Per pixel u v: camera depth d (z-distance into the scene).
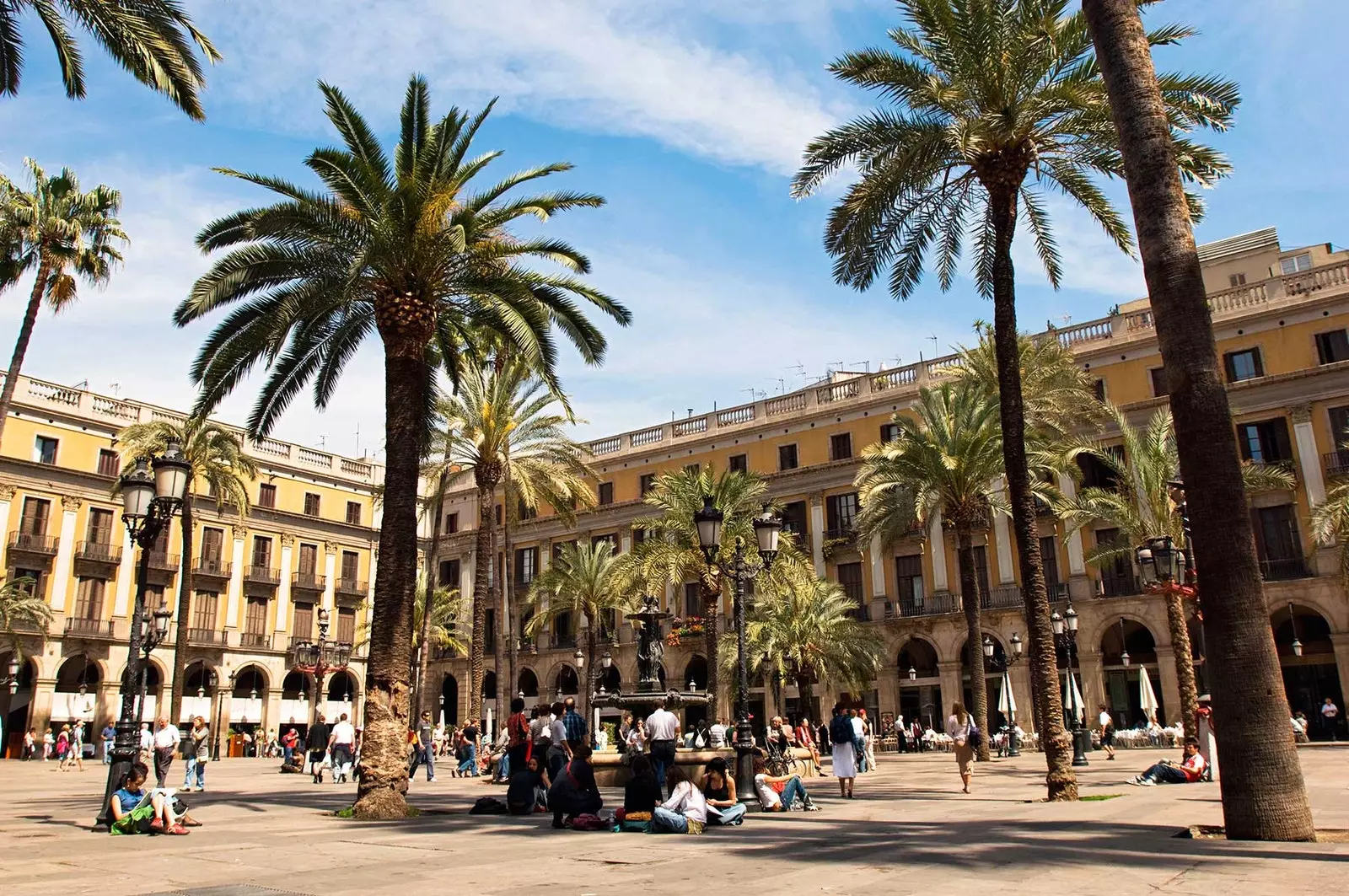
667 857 8.38
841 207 18.44
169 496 12.97
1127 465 34.81
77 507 43.47
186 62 13.65
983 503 30.80
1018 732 32.81
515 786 13.57
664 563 30.69
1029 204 20.34
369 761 13.52
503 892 6.50
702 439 49.50
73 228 27.47
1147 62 10.13
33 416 42.72
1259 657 8.74
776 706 42.94
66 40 13.59
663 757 14.01
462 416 29.44
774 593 33.81
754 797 13.54
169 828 11.19
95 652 43.12
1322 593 33.12
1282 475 29.95
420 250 15.11
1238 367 36.41
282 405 18.81
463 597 55.44
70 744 34.38
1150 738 32.84
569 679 51.88
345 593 54.00
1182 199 9.80
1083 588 37.94
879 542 43.25
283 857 8.75
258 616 50.03
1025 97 16.09
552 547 53.50
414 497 15.06
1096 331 39.56
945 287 22.02
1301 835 8.39
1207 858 7.41
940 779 20.50
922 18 16.52
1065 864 7.26
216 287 16.28
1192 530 9.23
